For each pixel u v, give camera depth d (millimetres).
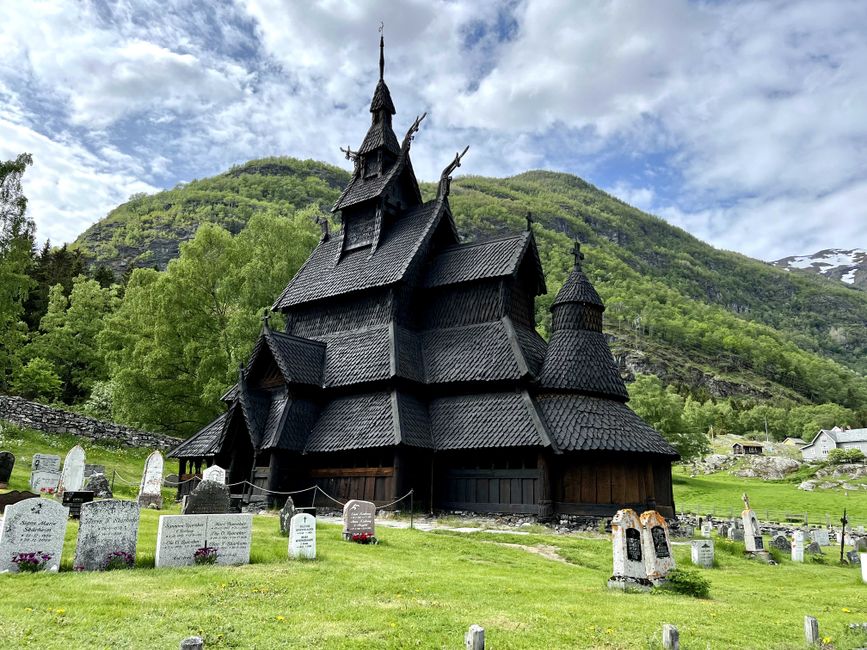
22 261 54844
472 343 37000
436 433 34812
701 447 115312
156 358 52188
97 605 12203
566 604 15055
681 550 28500
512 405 33781
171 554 16266
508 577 18812
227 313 56250
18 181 54969
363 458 34969
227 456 36719
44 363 62000
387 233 42531
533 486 31969
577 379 34125
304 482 36094
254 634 11211
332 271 42562
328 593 14492
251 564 17250
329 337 40312
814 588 21938
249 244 58562
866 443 153375
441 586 16188
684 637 12344
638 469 32531
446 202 42125
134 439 48375
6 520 14469
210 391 49594
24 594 12516
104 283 113000
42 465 34969
